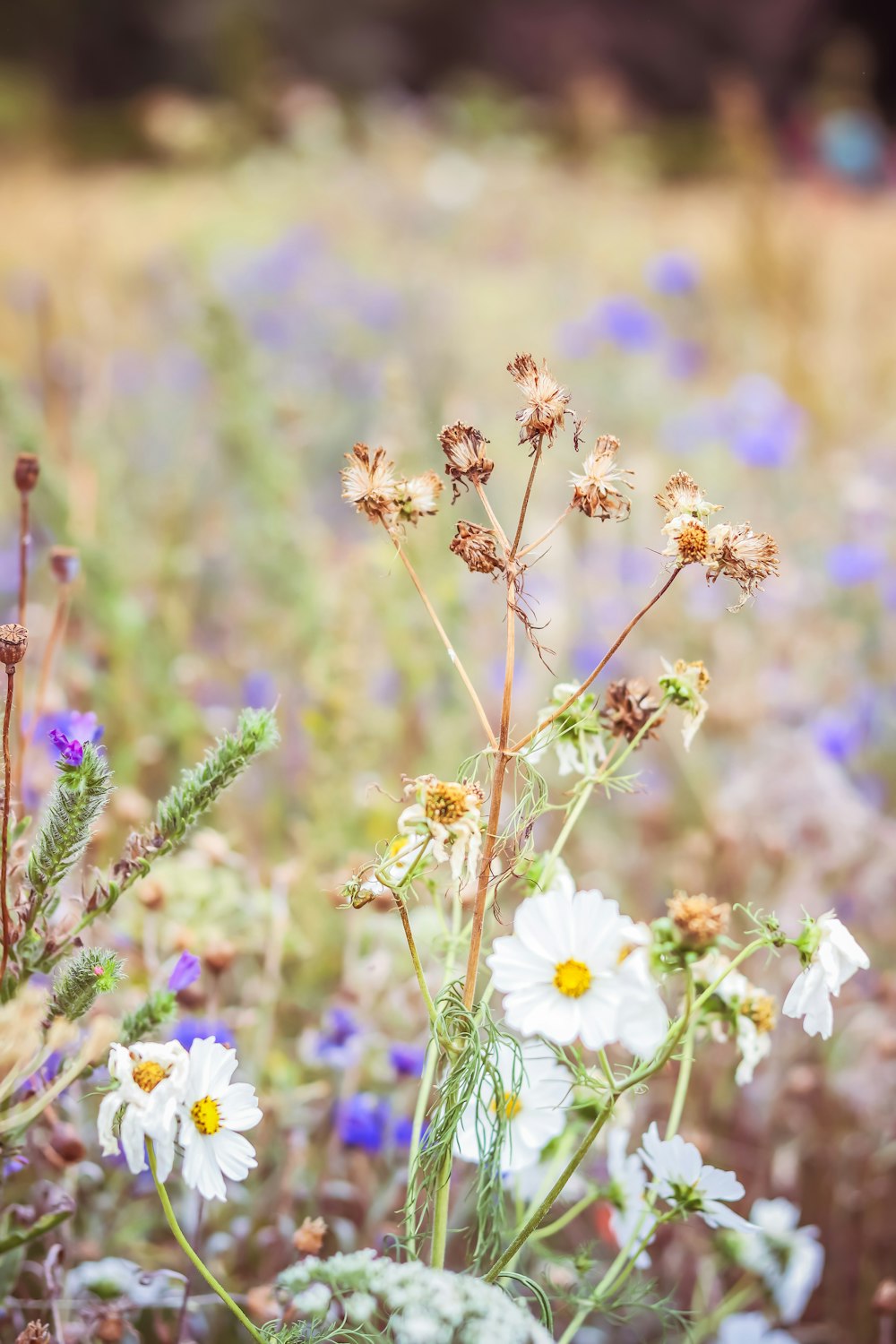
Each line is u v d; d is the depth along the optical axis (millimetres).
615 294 5402
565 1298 1371
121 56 17922
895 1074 1827
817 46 17828
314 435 3381
